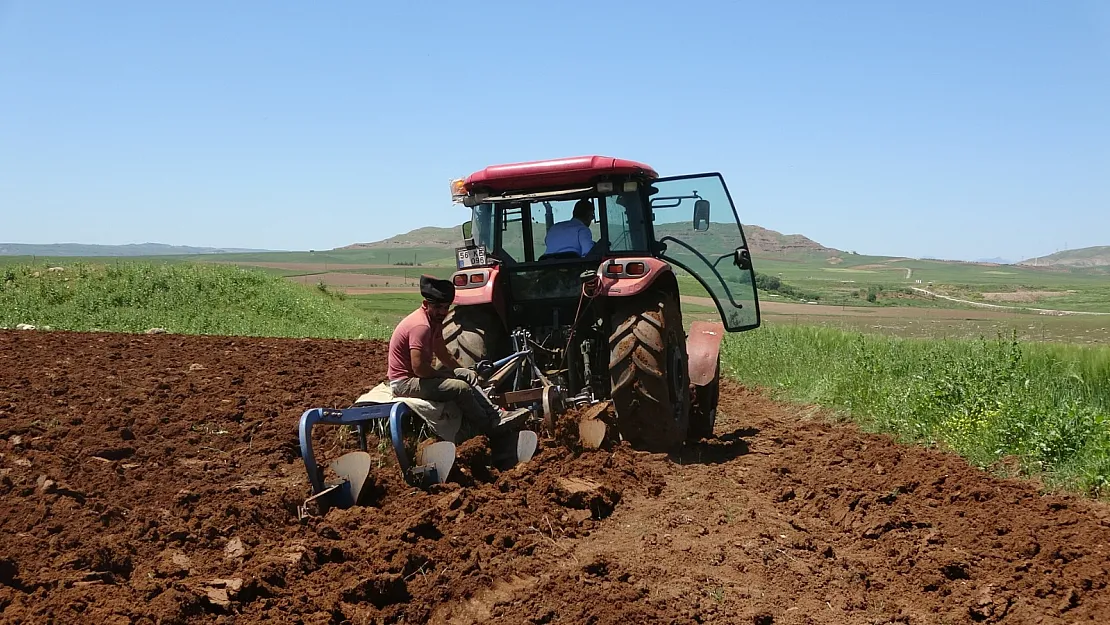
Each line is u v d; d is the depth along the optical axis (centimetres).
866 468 686
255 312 2155
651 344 707
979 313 4762
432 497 561
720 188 792
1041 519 539
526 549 495
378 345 1520
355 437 697
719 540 526
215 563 451
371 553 475
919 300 7819
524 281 774
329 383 1007
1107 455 612
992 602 438
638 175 759
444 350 668
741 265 810
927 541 517
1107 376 912
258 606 408
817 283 11400
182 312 2050
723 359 1435
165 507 531
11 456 615
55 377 970
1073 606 436
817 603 449
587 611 417
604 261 717
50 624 366
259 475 625
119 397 850
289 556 457
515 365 732
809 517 588
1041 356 1023
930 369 962
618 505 589
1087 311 6531
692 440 824
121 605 385
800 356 1282
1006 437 700
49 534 466
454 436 656
